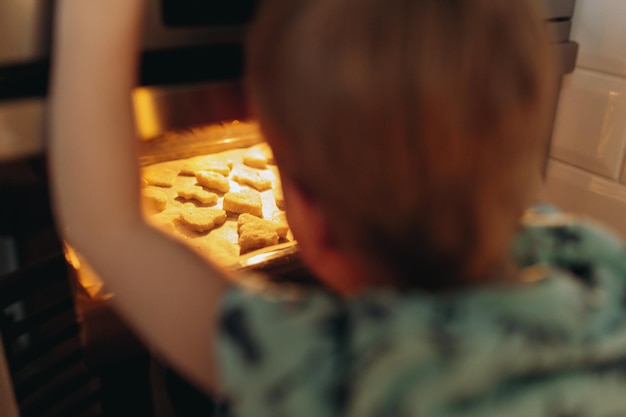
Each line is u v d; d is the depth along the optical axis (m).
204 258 0.55
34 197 0.59
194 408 0.87
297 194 0.46
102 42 0.50
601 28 0.96
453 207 0.39
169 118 0.62
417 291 0.41
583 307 0.41
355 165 0.38
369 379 0.37
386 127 0.37
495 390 0.38
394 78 0.37
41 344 0.69
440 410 0.37
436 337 0.37
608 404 0.41
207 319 0.51
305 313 0.40
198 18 0.60
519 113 0.38
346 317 0.39
